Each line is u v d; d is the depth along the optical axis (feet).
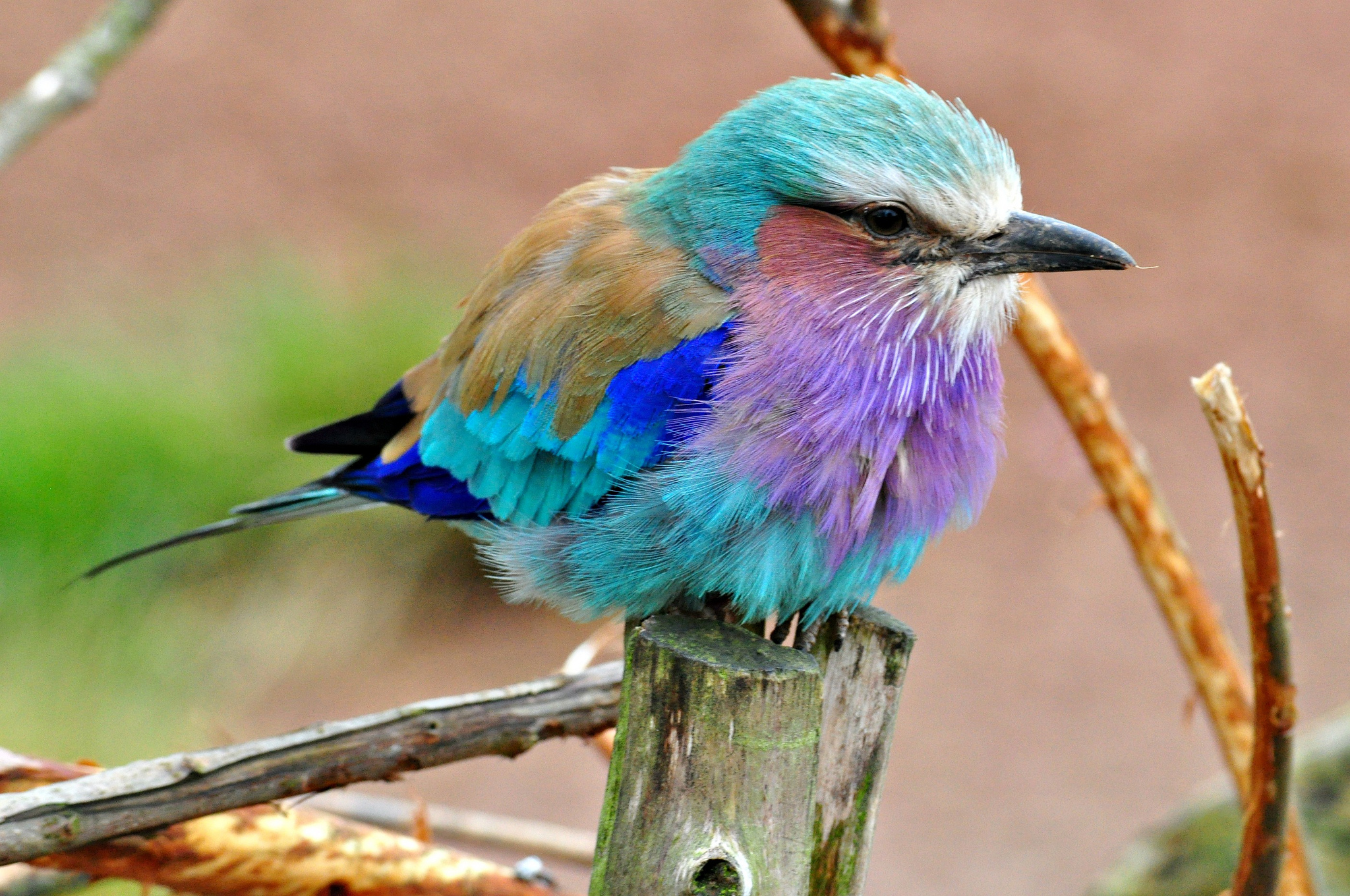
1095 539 51.49
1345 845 23.84
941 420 18.11
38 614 40.81
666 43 78.64
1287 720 15.31
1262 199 68.23
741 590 17.98
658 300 18.13
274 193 64.18
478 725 15.66
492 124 70.74
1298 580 48.01
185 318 51.93
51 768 15.15
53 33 73.05
